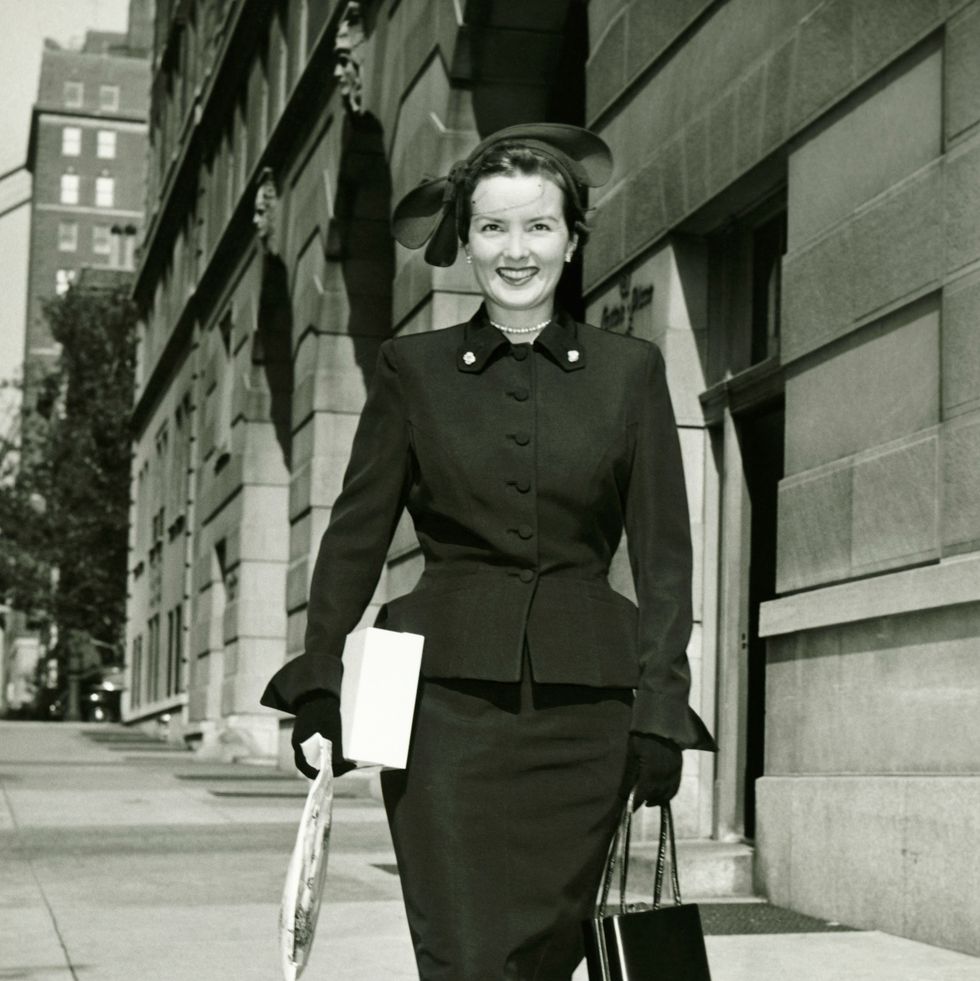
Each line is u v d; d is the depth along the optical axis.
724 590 9.38
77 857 9.55
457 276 13.38
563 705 2.75
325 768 2.71
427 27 13.84
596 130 10.94
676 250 9.68
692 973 2.64
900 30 7.25
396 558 14.86
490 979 2.65
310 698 2.77
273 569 24.47
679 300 9.65
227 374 27.88
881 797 6.77
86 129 114.06
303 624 19.05
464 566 2.84
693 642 9.59
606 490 2.85
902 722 6.83
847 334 7.60
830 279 7.77
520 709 2.74
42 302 56.31
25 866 9.06
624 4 10.50
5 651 80.88
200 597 29.66
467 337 2.93
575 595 2.79
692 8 9.40
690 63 9.48
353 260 18.83
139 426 46.69
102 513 53.91
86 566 53.84
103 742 32.44
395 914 7.18
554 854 2.71
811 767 7.55
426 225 3.10
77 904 7.50
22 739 32.81
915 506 6.91
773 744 7.93
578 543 2.83
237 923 6.91
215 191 30.81
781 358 8.23
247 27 26.23
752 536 9.24
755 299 9.39
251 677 24.19
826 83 7.88
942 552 6.70
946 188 6.83
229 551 25.67
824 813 7.22
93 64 114.69
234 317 26.67
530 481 2.80
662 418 2.89
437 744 2.74
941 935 6.29
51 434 54.84
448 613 2.79
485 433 2.83
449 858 2.70
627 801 2.75
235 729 24.00
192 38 36.09
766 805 7.77
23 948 6.23
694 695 9.55
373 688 2.74
